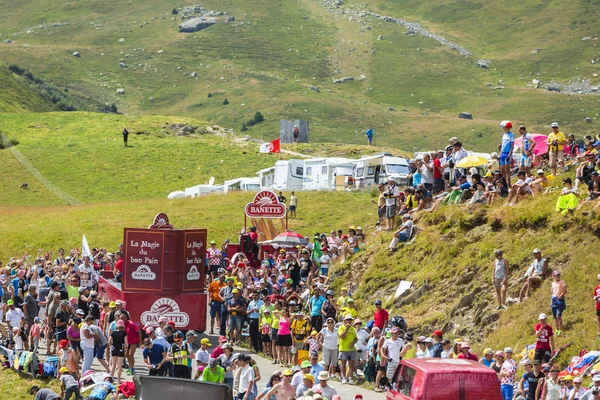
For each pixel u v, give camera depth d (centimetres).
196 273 11512
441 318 10550
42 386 9281
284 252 13988
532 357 8662
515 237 11000
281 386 6938
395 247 12681
